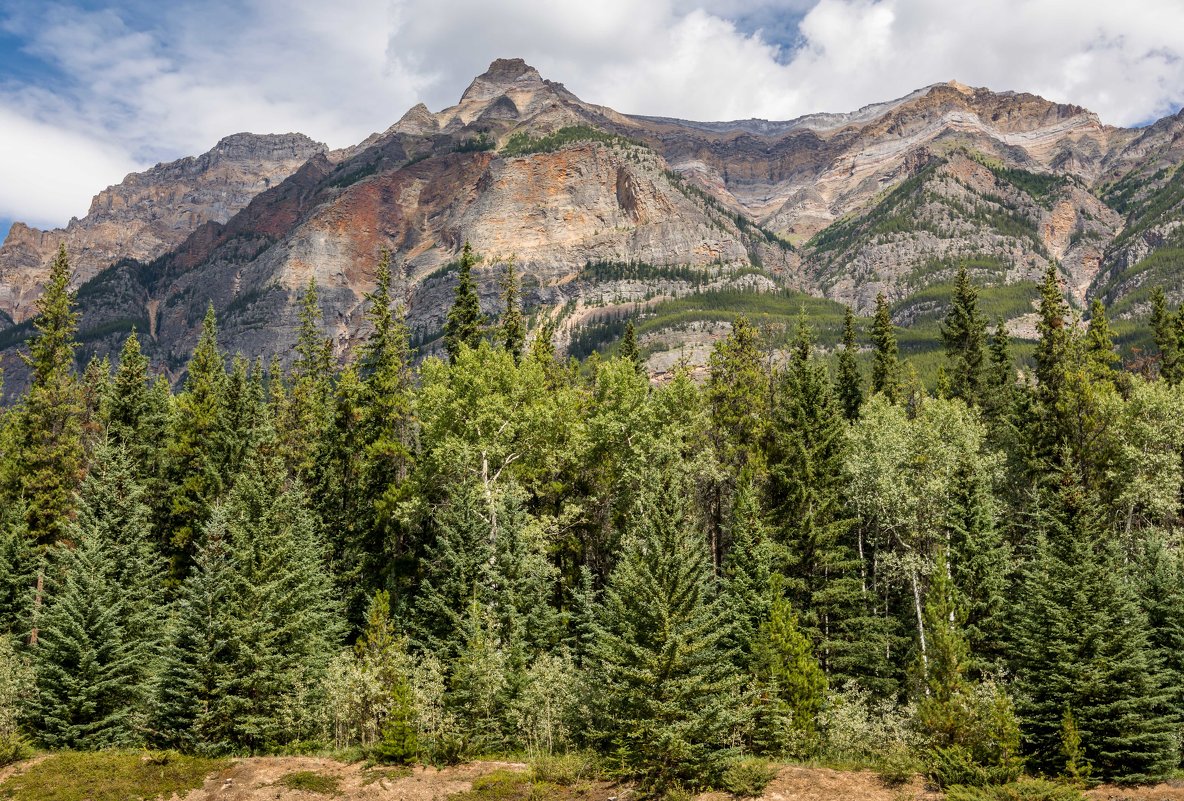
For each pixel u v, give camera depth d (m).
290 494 45.12
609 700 28.23
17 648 40.25
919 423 45.84
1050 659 30.50
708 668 27.47
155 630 37.62
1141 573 36.12
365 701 32.06
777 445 47.16
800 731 30.83
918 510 42.84
